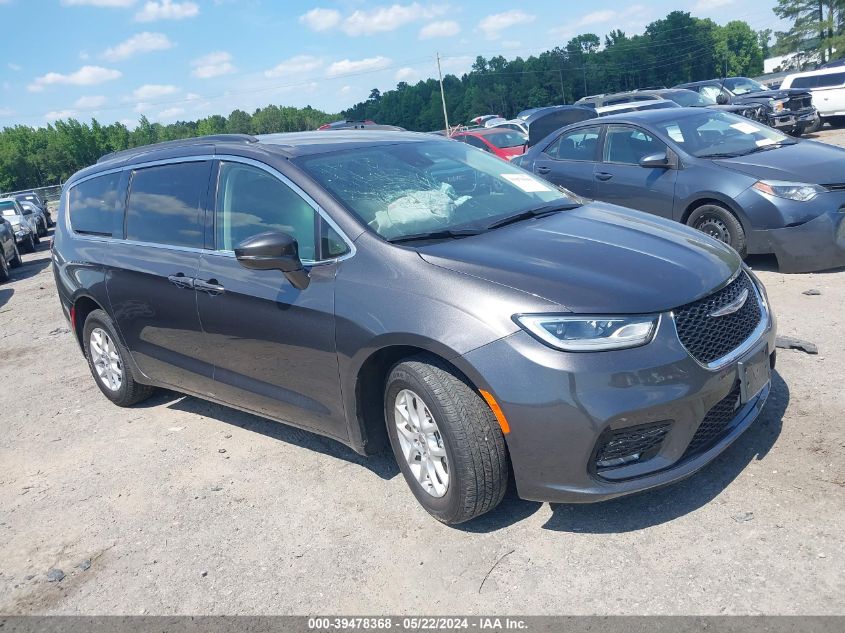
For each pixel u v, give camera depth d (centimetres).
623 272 330
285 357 397
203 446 485
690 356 311
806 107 2022
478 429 321
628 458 313
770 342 361
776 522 318
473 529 348
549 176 891
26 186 9819
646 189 773
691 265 342
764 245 676
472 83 14525
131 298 495
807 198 653
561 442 305
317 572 334
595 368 300
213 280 429
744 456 371
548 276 325
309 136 469
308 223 388
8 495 454
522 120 2373
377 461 428
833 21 6481
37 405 612
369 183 403
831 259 655
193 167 464
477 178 441
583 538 329
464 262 339
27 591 351
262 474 434
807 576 284
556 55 14338
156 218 484
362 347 350
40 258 1802
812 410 405
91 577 355
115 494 434
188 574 347
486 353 310
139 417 551
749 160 712
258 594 325
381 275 351
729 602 278
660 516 335
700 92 2225
